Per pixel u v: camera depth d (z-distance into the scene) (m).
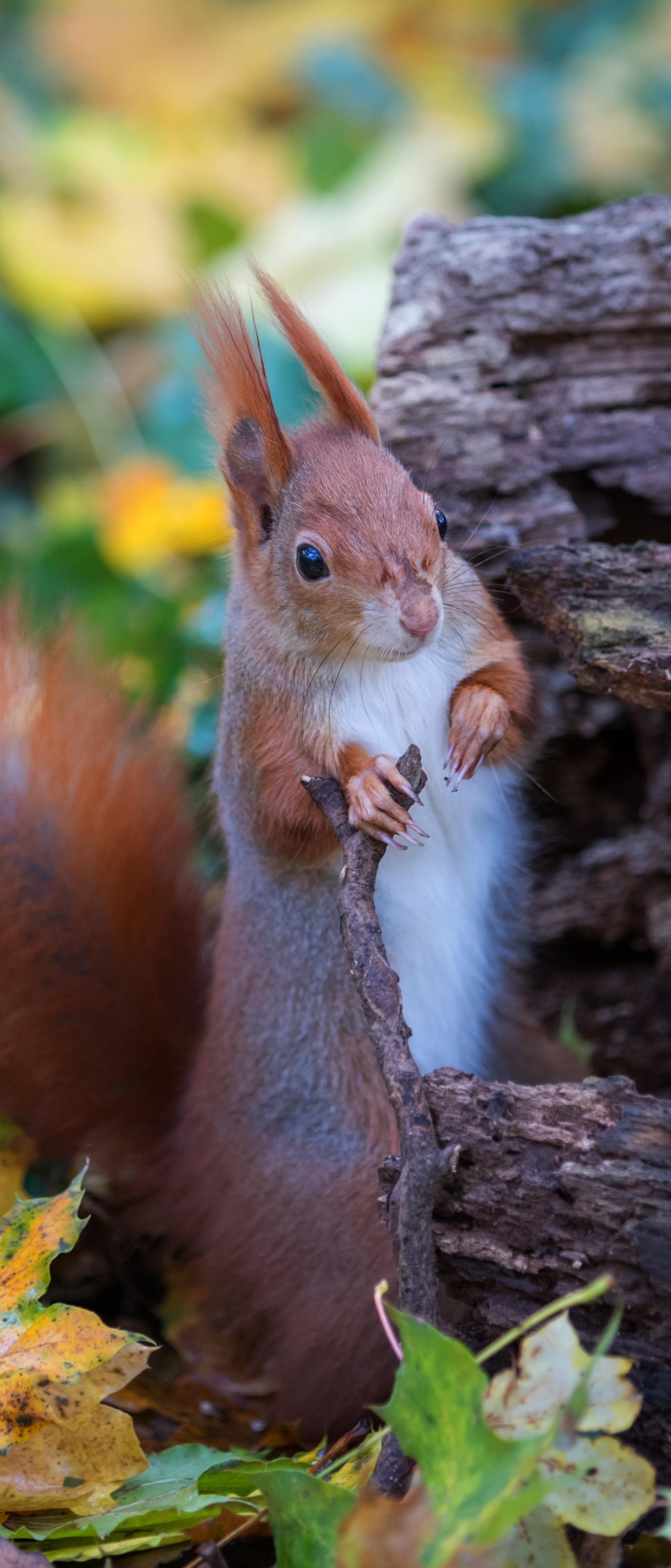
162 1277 1.48
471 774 1.42
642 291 1.49
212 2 2.88
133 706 1.57
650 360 1.50
